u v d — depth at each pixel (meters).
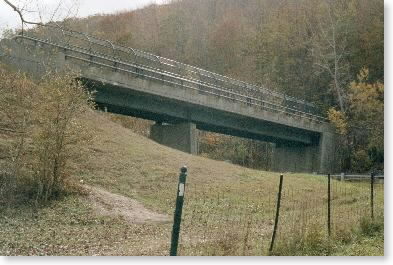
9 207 19.53
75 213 20.27
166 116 45.69
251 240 15.05
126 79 38.72
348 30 72.81
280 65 80.38
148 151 31.59
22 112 23.75
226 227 18.78
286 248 12.93
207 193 26.95
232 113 49.47
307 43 76.88
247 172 33.56
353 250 13.03
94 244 16.25
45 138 21.28
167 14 109.25
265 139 61.72
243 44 94.44
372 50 71.62
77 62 36.22
